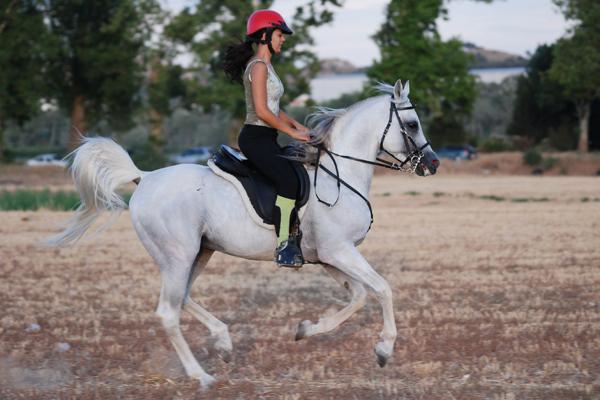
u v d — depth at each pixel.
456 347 8.23
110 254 14.66
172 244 7.34
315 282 11.92
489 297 10.69
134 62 52.94
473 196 27.91
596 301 10.41
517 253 14.41
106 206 7.80
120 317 9.70
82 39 52.16
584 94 58.50
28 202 23.73
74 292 11.09
